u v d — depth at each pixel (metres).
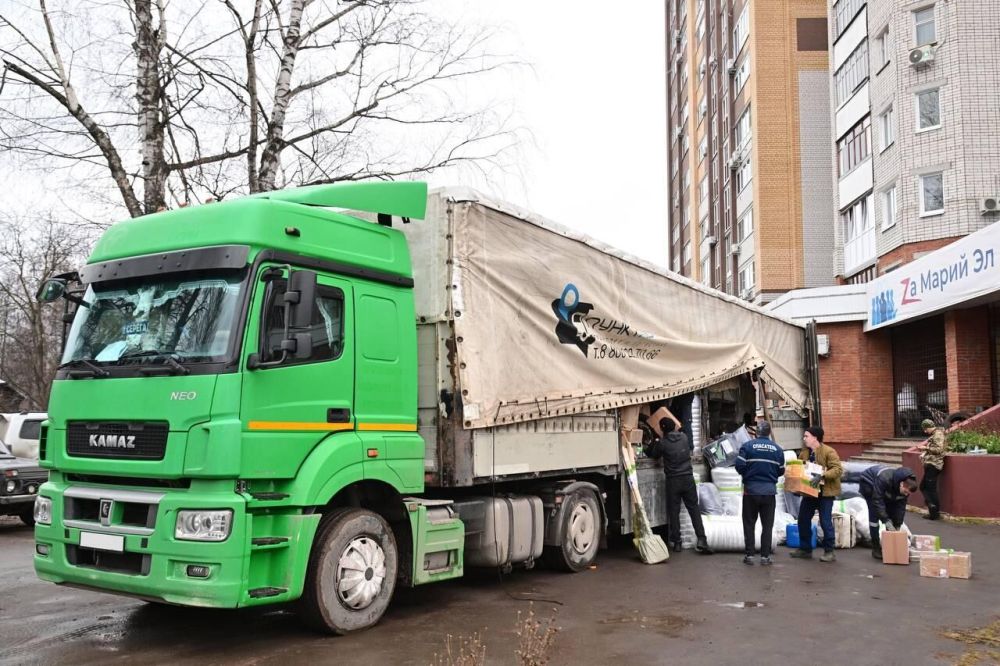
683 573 9.52
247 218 6.20
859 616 7.43
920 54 24.77
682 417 11.99
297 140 13.81
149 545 5.83
